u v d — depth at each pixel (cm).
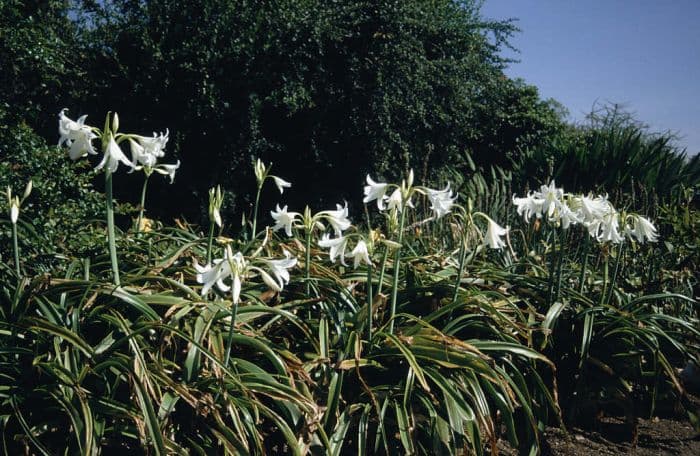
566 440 384
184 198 1228
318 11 1211
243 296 331
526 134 1873
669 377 434
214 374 271
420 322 325
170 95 1177
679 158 1001
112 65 1197
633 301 438
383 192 322
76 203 541
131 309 297
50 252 431
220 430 259
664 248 632
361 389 314
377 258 418
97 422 246
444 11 1397
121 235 418
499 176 1309
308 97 1177
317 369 307
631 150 1045
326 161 1274
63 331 255
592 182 1043
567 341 420
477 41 1379
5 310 291
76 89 1150
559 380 418
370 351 321
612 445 391
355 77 1218
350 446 309
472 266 455
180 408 270
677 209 682
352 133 1262
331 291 355
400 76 1242
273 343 303
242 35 1159
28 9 1142
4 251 412
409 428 286
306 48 1211
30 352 264
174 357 280
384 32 1228
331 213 336
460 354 310
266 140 1253
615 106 1839
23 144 513
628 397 397
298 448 257
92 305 293
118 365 254
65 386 252
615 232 409
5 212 428
